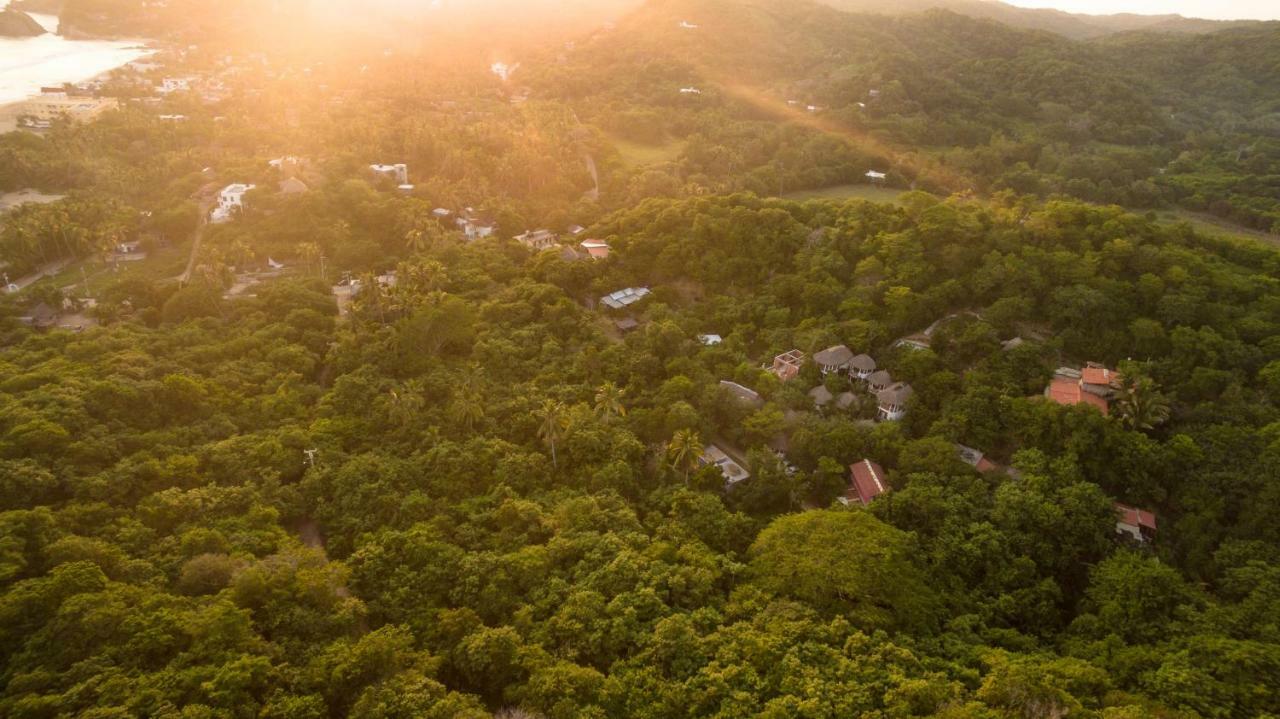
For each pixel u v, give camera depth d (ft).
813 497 294.05
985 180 650.84
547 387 341.00
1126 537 266.16
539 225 571.28
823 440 304.71
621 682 183.42
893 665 190.08
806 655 193.26
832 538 235.61
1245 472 277.44
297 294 409.90
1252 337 333.21
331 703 175.73
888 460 304.09
